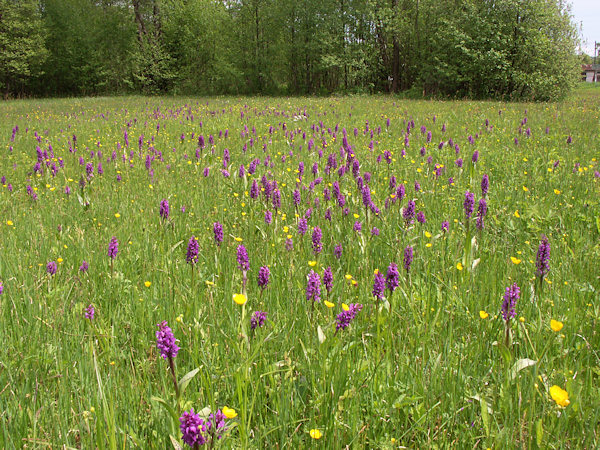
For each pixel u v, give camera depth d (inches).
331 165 288.4
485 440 85.4
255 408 96.3
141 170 352.5
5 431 82.7
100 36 2044.8
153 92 1959.9
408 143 416.8
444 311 130.5
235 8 2066.9
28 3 1914.4
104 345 114.5
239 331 103.7
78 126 649.0
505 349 96.1
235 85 2052.2
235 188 281.7
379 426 93.0
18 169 363.9
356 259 169.9
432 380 101.0
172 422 81.2
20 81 2070.6
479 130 505.4
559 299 133.3
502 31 1390.3
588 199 235.5
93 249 183.2
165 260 170.9
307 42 1932.8
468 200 176.9
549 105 910.4
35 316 129.6
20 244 191.8
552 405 92.8
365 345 113.0
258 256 174.2
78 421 92.4
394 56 1798.7
